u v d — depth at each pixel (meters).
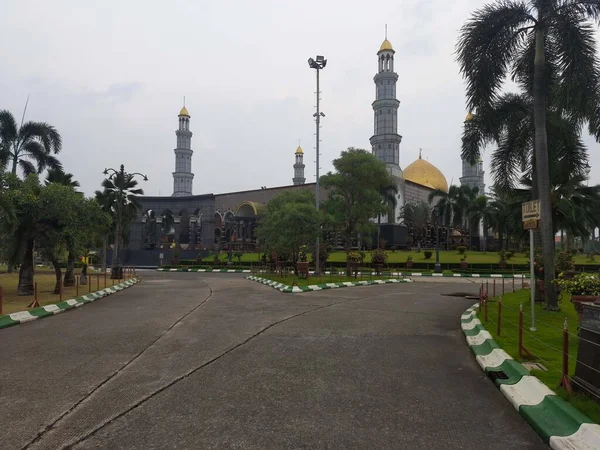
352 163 40.09
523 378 5.63
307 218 26.95
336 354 7.45
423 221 75.50
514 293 18.42
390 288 22.33
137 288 23.08
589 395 4.77
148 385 5.64
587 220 33.66
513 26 13.77
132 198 34.25
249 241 80.69
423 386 5.72
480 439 4.09
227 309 13.39
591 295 8.80
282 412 4.72
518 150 18.34
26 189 15.94
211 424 4.37
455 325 10.66
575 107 13.91
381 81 78.19
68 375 6.09
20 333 9.40
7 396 5.19
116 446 3.86
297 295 18.16
